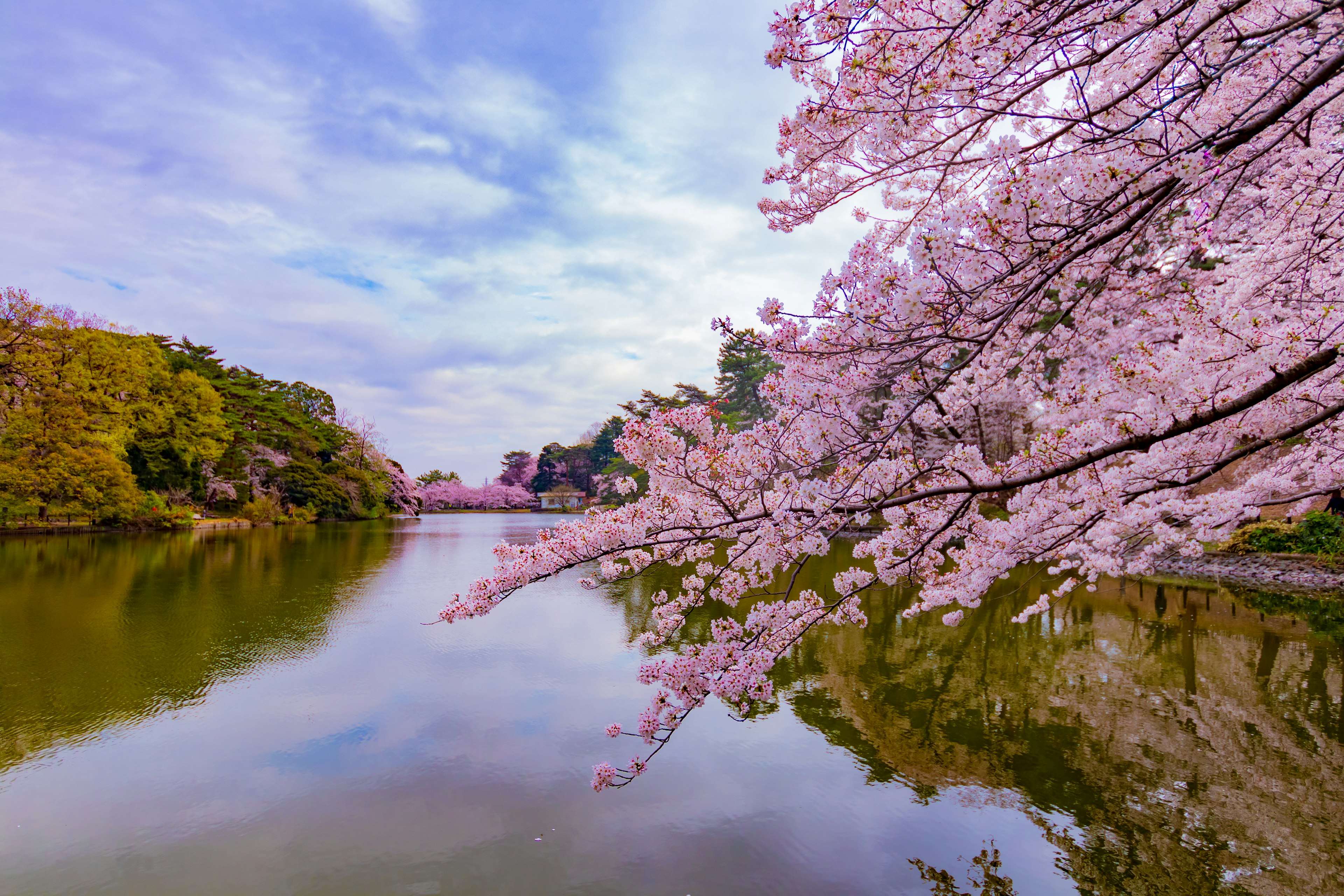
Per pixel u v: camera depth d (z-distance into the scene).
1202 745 5.30
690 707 2.70
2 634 8.73
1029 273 2.34
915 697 6.46
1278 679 6.90
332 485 40.28
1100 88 3.36
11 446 21.23
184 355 38.03
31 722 5.73
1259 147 3.05
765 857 3.86
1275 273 4.20
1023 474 3.00
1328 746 5.25
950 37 2.02
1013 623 9.44
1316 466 4.45
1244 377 3.11
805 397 2.47
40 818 4.20
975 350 2.30
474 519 50.12
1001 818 4.28
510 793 4.57
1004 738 5.50
